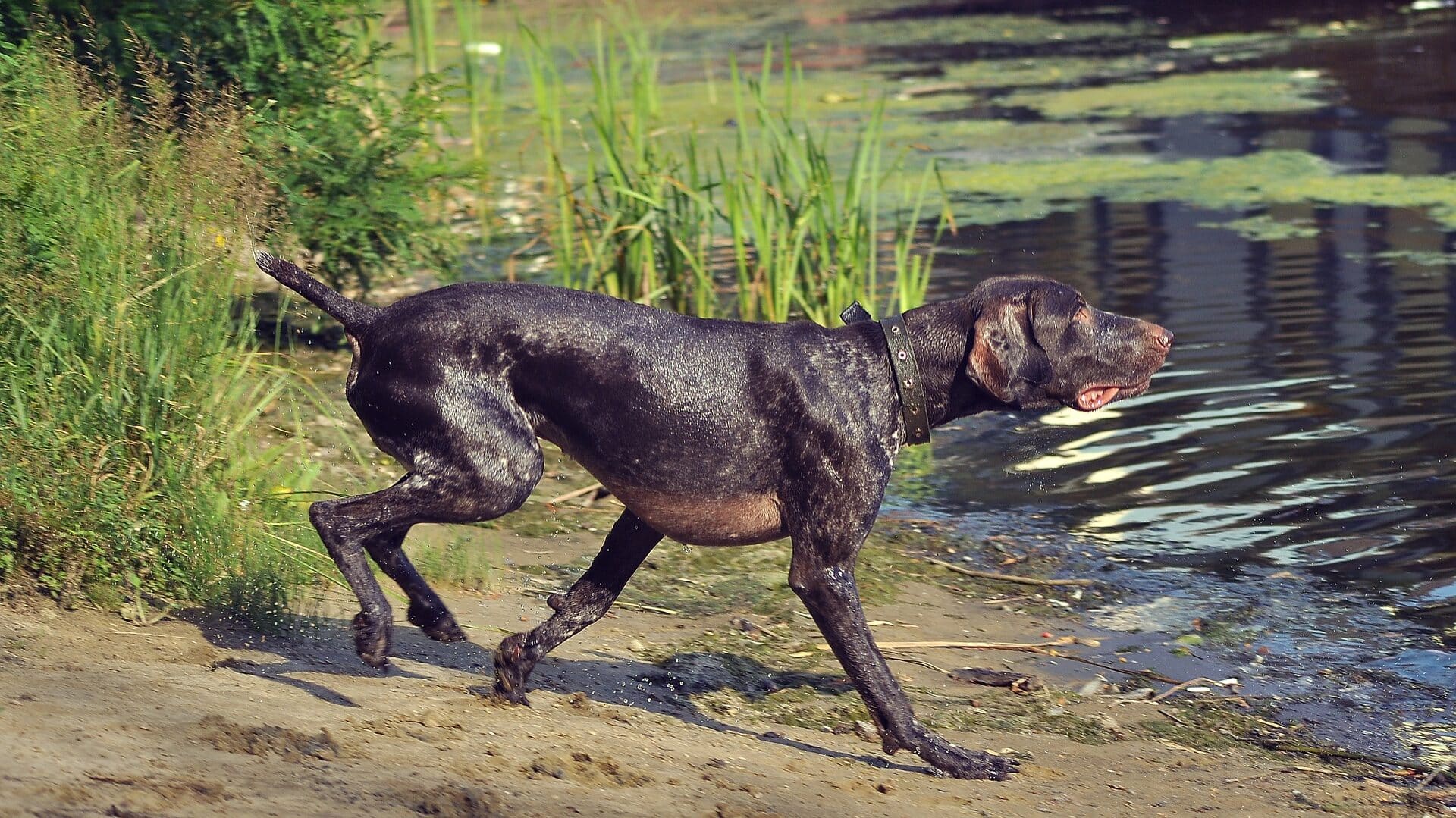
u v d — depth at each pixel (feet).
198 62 30.30
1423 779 18.02
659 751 16.03
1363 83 68.59
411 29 52.95
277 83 32.14
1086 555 25.76
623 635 21.79
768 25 100.01
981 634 22.80
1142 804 16.70
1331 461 28.73
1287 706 20.38
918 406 17.39
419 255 35.40
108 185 20.88
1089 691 20.75
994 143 58.59
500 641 19.58
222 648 17.54
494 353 16.62
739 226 35.37
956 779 16.99
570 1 100.99
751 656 21.48
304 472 23.09
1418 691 20.76
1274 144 56.44
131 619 17.85
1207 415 31.40
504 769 14.05
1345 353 34.14
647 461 17.01
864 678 17.12
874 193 36.06
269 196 24.29
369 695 16.44
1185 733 19.44
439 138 58.75
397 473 27.04
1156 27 92.73
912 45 89.86
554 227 40.78
